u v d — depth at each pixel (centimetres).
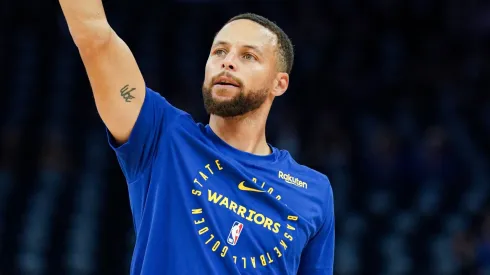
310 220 1534
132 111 1421
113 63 1402
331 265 1662
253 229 1448
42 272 4906
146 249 1420
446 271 4869
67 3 1377
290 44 1595
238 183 1463
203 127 1522
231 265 1416
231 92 1476
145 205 1452
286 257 1483
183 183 1431
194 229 1410
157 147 1456
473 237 4822
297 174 1565
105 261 4956
